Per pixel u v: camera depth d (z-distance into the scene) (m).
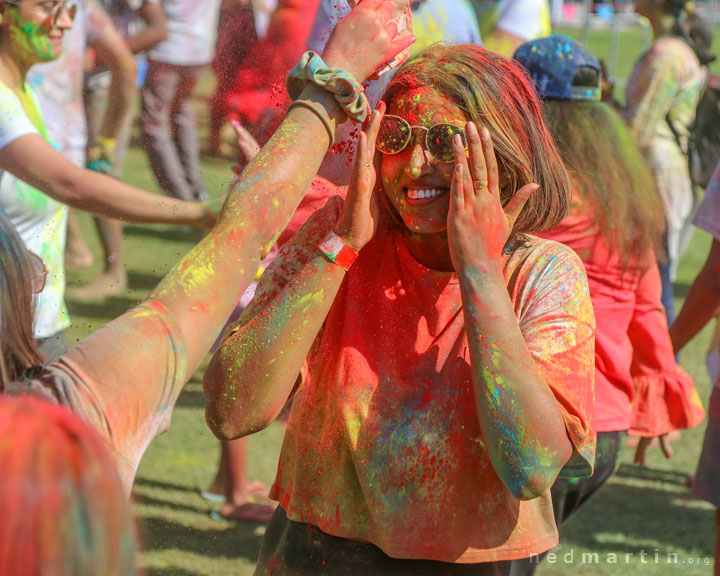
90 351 1.51
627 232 3.34
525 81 2.17
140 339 1.55
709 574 4.26
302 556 2.23
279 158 1.88
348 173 2.67
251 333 2.05
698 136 6.63
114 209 3.26
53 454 0.86
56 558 0.83
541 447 1.90
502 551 2.08
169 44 7.48
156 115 5.61
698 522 4.89
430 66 2.12
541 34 7.45
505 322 1.93
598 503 5.11
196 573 4.00
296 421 2.25
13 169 3.33
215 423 2.10
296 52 4.48
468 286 1.95
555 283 2.10
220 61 4.12
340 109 1.98
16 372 1.70
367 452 2.07
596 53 26.91
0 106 3.33
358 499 2.12
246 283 1.77
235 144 3.14
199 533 4.41
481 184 1.95
